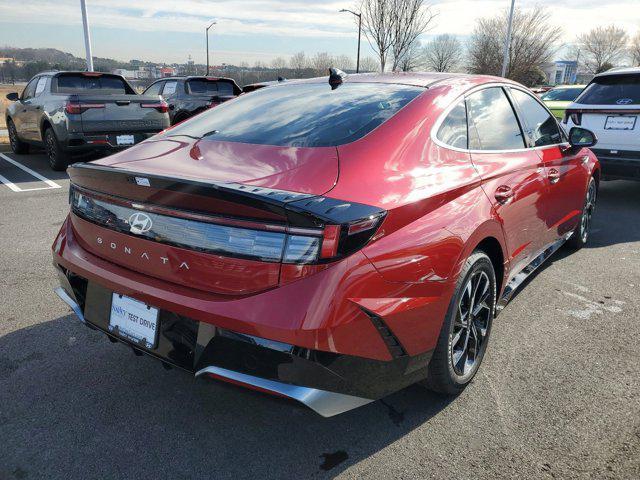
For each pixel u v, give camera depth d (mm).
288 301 1760
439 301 2154
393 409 2471
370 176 2072
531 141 3406
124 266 2166
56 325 3266
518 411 2447
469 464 2111
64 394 2564
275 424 2371
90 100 8125
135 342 2139
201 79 13477
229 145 2369
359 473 2068
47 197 6820
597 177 4855
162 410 2457
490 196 2604
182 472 2068
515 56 41375
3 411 2424
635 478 2025
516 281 3256
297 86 3107
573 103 6852
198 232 1897
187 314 1912
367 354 1899
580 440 2246
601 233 5477
